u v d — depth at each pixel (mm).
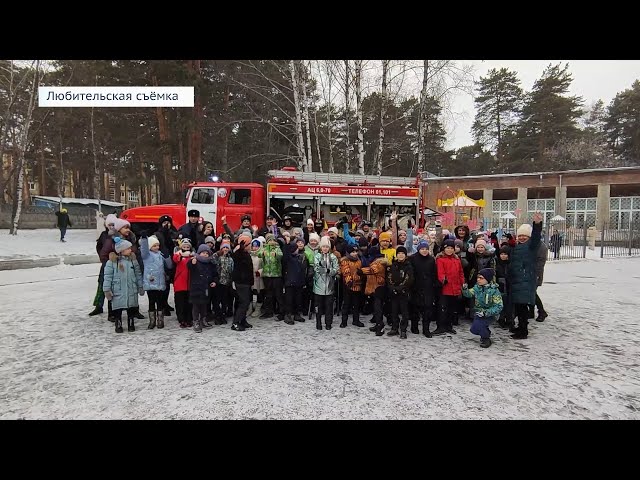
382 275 6824
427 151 35500
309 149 18203
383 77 16672
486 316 5969
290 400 4160
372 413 3898
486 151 52906
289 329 7055
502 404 4105
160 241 7617
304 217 12477
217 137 24000
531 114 49531
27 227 31516
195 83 20406
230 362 5270
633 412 3951
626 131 53812
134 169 30984
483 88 54312
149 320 7102
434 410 3963
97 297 7867
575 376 4863
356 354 5648
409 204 13344
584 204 32188
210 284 6934
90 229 35938
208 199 12398
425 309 6629
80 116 31938
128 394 4289
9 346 5910
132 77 22141
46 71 23453
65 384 4543
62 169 38844
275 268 7602
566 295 10430
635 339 6473
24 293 10109
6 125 24031
